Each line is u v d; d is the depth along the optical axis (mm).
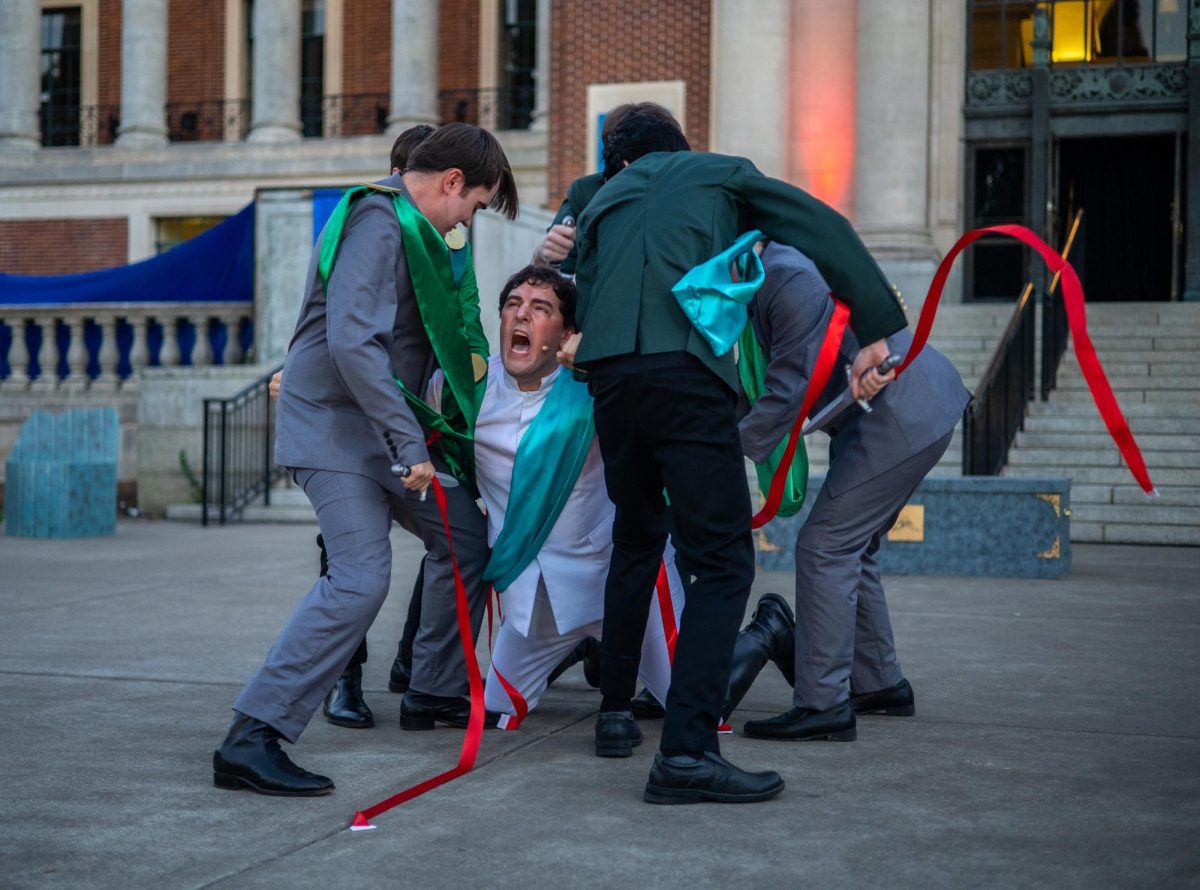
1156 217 18844
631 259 3439
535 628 4285
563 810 3295
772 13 16734
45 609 6973
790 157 17078
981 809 3309
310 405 3684
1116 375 13445
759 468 4289
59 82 27797
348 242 3623
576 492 4191
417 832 3107
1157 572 8750
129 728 4203
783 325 3930
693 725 3355
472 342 4293
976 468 11469
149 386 14422
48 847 2992
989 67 17625
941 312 15367
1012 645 5852
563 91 17922
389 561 3645
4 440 16641
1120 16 17250
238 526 12938
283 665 3502
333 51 26219
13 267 25969
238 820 3211
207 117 26781
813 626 4086
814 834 3092
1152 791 3484
